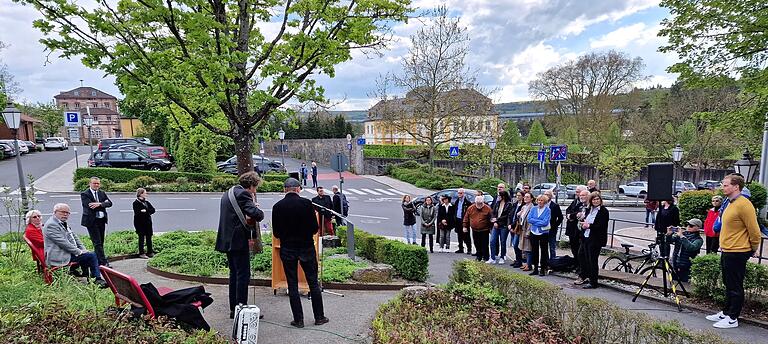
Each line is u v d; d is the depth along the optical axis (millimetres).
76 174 25109
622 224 20578
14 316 3826
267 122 9484
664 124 34250
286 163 51719
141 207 9797
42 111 75750
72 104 99562
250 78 8672
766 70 12328
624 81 45688
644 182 34156
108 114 91875
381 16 8445
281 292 6844
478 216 11203
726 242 5746
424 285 7543
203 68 7371
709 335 3734
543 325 4754
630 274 8719
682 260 8141
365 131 78625
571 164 37625
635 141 35438
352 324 5488
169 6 7059
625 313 4297
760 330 5633
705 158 32719
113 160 30031
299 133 61812
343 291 7242
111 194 23594
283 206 5277
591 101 44781
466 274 6438
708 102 30875
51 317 3918
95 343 3619
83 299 5027
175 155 34781
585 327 4582
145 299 4297
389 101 35281
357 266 8172
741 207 5574
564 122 48094
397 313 4961
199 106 8211
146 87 7172
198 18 6922
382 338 4051
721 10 12695
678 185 31328
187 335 4051
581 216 8625
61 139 52938
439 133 34656
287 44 8141
